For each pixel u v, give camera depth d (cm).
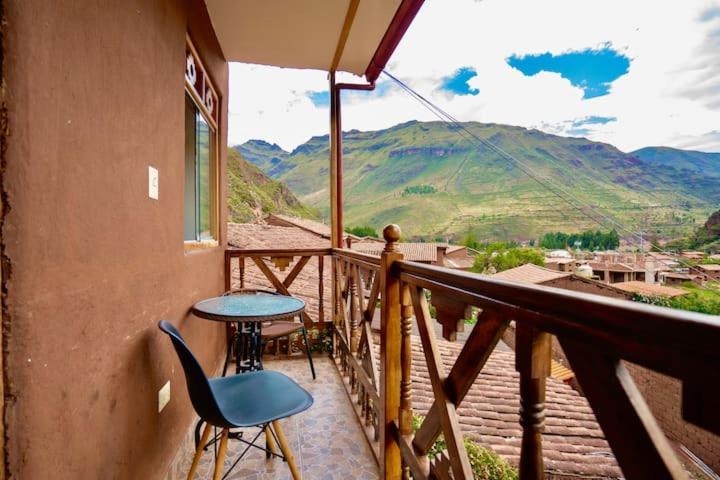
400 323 153
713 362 38
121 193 120
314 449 199
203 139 296
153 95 148
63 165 89
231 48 332
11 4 72
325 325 367
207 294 260
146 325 140
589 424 303
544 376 70
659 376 51
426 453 127
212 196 324
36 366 78
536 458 70
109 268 112
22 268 74
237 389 159
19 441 74
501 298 77
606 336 51
